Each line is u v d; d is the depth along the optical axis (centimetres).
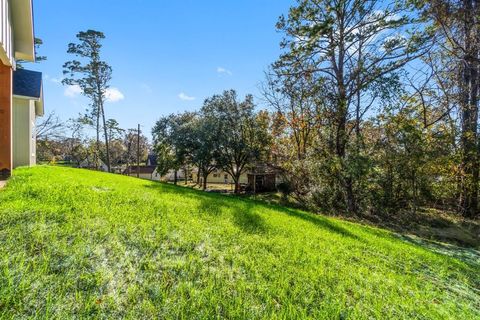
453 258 605
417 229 1098
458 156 1224
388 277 308
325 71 1377
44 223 254
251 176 2656
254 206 682
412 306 240
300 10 1273
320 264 301
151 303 171
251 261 268
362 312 211
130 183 742
